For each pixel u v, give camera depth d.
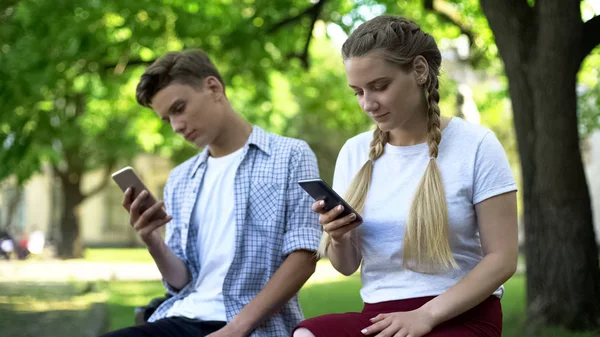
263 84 13.14
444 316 2.38
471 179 2.55
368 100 2.52
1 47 11.39
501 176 2.54
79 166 27.11
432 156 2.58
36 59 11.22
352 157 2.85
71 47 11.33
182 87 3.54
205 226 3.60
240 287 3.46
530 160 8.32
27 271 18.95
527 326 8.12
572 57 7.98
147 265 25.25
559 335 7.82
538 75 8.09
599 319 8.03
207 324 3.45
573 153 8.14
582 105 14.67
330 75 18.44
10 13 11.39
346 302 11.95
